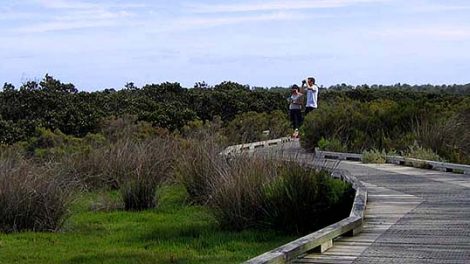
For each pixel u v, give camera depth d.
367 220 10.72
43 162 16.23
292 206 12.59
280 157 13.82
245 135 21.62
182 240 11.86
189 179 16.23
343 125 25.08
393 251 8.38
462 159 20.56
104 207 15.89
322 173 13.20
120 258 10.23
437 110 25.41
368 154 21.70
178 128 33.03
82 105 32.88
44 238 12.24
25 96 32.38
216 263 9.70
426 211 11.54
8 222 13.01
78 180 15.62
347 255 8.20
